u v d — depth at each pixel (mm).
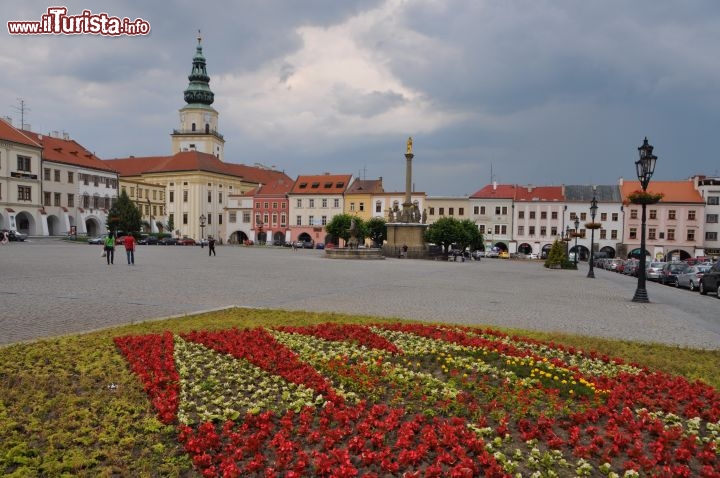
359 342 10141
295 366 8344
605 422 6504
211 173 114250
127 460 5227
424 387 7484
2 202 75562
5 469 4992
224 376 7938
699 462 5574
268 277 26016
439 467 5012
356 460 5395
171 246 83312
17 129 81562
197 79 127125
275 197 112062
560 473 5223
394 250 61500
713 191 89125
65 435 5617
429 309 15992
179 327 11453
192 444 5422
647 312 17328
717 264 26109
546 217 95750
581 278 36438
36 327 11273
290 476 4879
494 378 8156
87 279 21797
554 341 11078
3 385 7055
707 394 7422
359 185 108188
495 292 22141
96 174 95062
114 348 9211
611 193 94875
